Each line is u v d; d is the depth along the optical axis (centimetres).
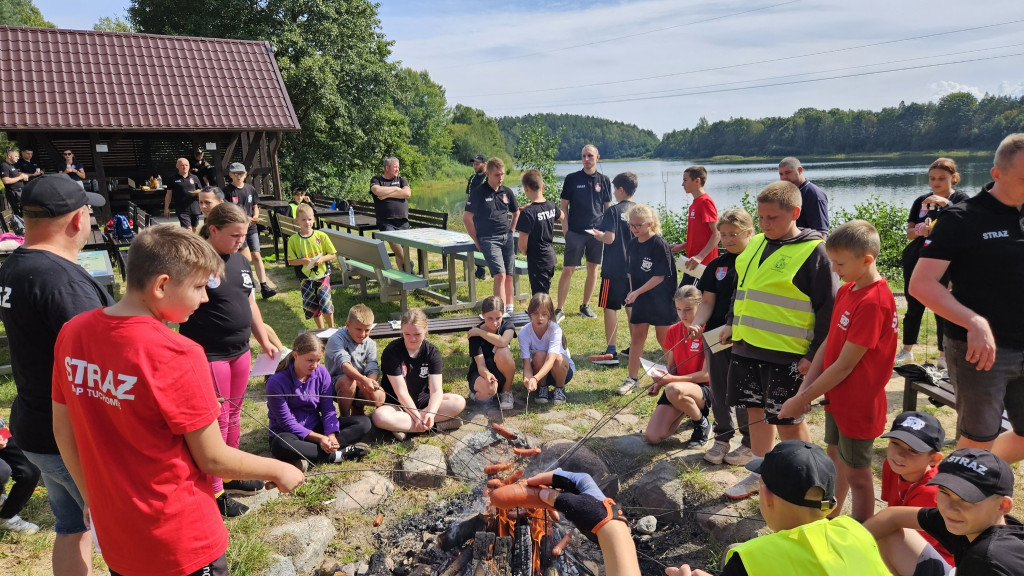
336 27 2969
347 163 3158
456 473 404
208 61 1633
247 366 368
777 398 346
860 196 2655
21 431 247
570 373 515
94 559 323
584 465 396
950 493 203
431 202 3741
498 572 297
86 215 257
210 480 212
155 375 188
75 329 199
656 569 324
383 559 328
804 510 188
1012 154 284
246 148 1730
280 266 1090
